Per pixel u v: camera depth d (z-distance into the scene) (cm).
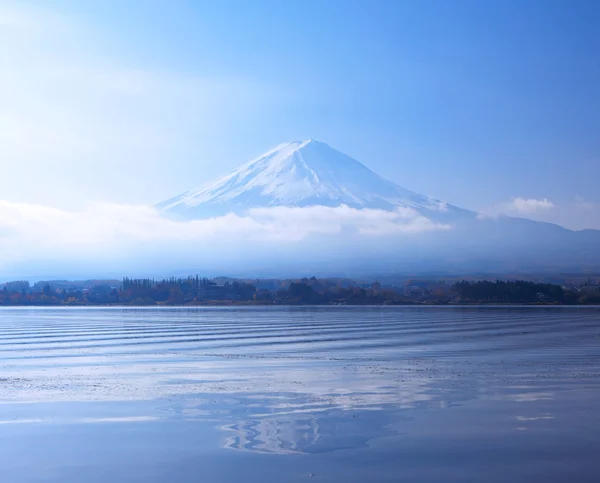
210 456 2122
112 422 2614
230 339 7394
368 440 2308
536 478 1898
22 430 2481
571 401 3034
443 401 3042
